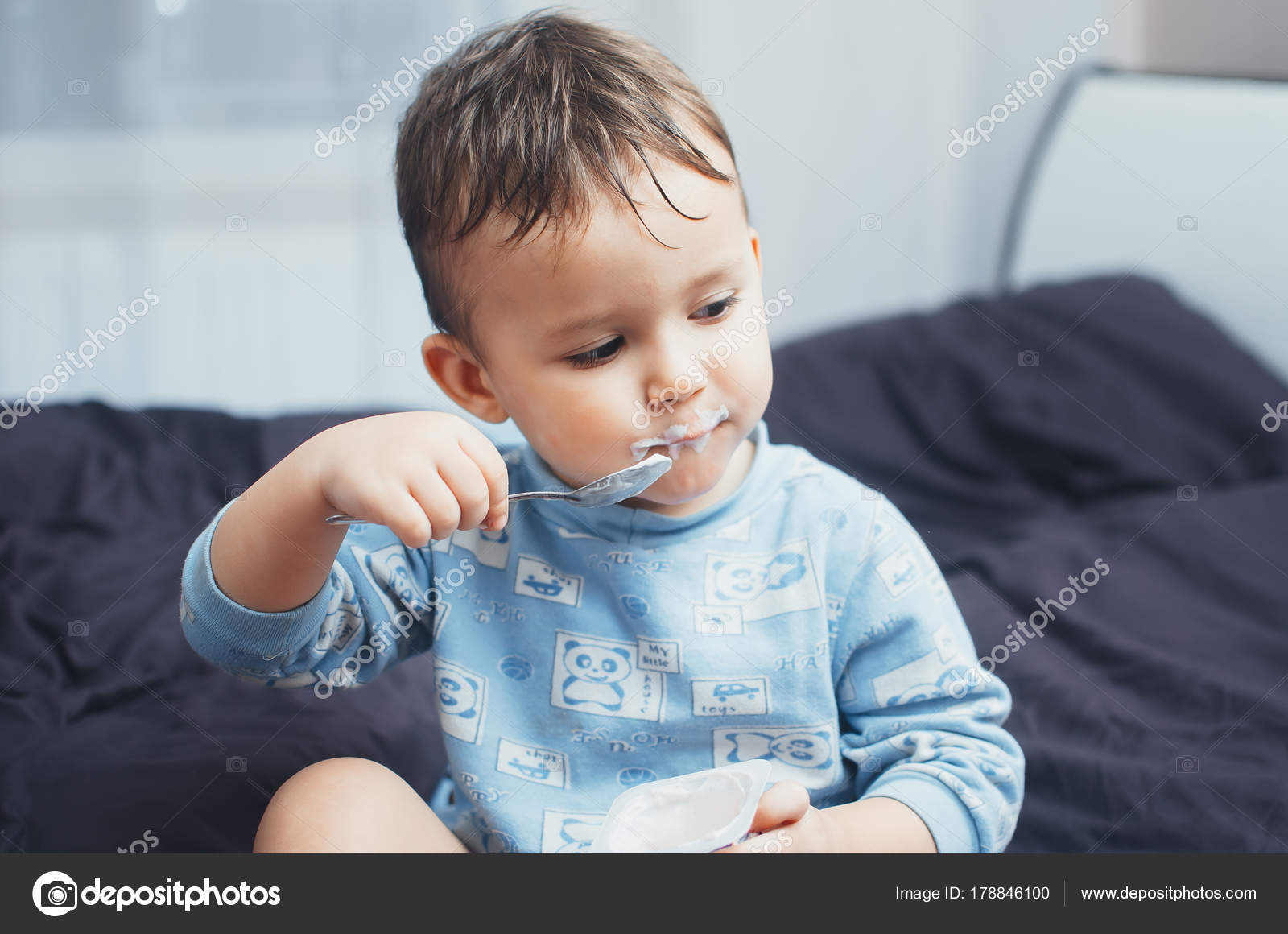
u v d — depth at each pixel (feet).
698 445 2.60
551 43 2.81
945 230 9.17
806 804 2.44
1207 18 7.97
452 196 2.61
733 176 2.66
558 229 2.42
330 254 8.36
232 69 8.20
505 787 2.78
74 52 8.07
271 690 3.74
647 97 2.62
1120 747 3.59
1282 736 3.53
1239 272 6.55
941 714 2.82
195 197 8.24
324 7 8.21
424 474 2.37
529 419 2.65
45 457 5.28
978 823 2.66
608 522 2.87
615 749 2.81
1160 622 4.37
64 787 3.14
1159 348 6.23
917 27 8.87
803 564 2.88
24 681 3.79
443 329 2.85
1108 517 5.13
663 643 2.81
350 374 8.38
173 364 8.24
